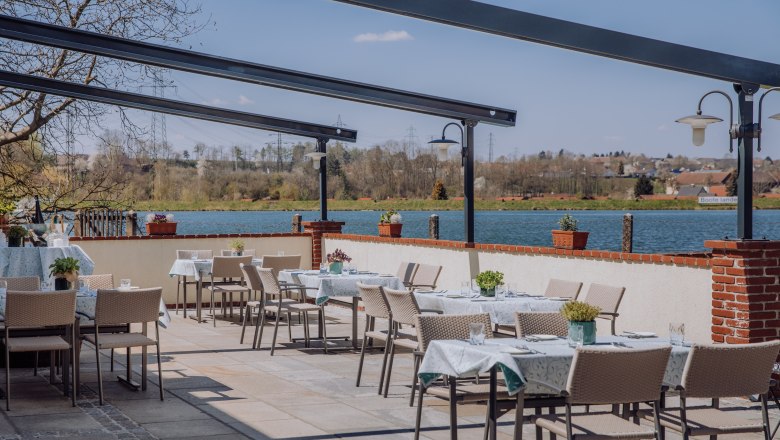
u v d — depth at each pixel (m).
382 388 7.48
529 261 10.45
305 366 8.86
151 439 5.98
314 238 15.05
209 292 14.53
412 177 43.69
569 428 4.48
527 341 5.50
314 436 6.05
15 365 8.78
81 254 11.25
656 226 42.53
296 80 10.44
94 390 7.69
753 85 7.56
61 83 11.09
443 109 11.27
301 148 44.62
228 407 6.97
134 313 7.19
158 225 14.36
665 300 8.56
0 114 17.00
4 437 6.03
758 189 41.47
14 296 6.82
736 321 7.36
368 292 7.83
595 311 5.32
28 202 17.52
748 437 5.94
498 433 6.12
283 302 10.59
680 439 5.85
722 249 7.49
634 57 7.59
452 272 11.81
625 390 4.58
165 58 9.63
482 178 45.22
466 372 5.09
